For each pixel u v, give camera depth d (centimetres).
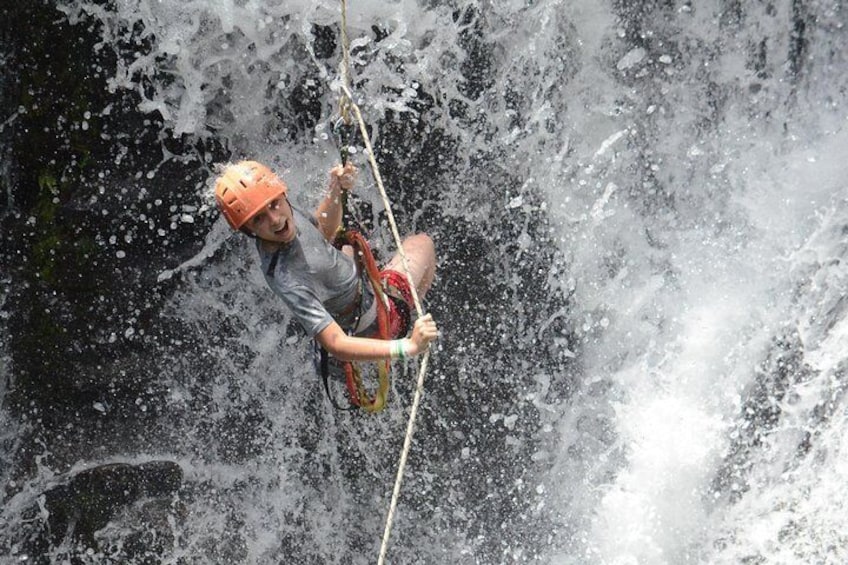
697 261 2409
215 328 2436
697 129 2386
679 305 2409
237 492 2511
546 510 2422
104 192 2336
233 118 2289
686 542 2297
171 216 2358
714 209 2406
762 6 2312
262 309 2420
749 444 2312
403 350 1586
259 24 2200
